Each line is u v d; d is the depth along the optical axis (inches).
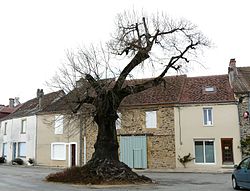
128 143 1179.9
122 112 1022.4
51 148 1339.8
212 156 1091.3
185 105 1141.1
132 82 874.8
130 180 694.5
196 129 1114.1
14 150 1560.0
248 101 1085.1
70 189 593.6
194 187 623.8
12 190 557.6
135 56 744.3
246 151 1052.5
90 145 1247.5
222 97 1120.8
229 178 821.9
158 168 1129.4
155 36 759.7
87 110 790.5
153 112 1173.1
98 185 661.3
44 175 881.5
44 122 1226.0
